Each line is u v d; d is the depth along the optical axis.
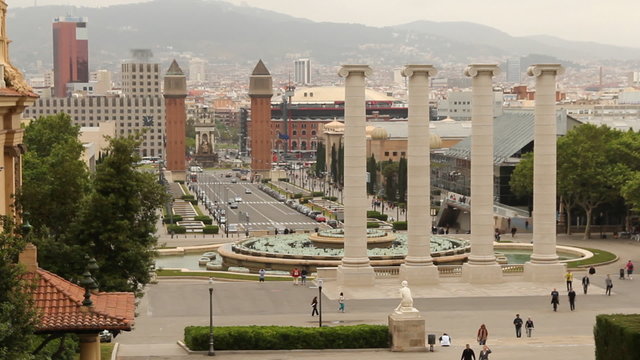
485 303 157.88
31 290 69.44
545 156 175.00
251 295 166.50
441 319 145.12
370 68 168.75
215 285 178.12
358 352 121.44
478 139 171.75
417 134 170.38
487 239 173.25
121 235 120.25
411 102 170.12
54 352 78.44
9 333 61.97
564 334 133.88
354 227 171.50
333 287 171.88
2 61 94.31
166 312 151.38
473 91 171.88
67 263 118.69
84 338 72.06
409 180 171.62
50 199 123.12
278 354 120.38
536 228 176.38
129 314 72.69
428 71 169.38
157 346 124.62
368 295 164.00
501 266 185.00
